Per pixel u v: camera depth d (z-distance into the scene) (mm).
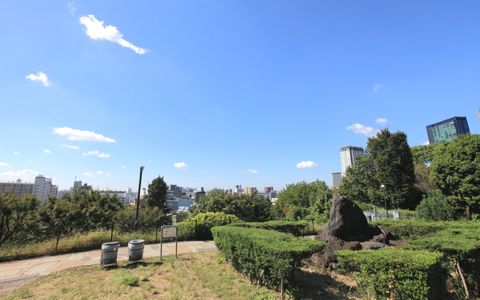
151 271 8062
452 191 19734
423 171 33312
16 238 12547
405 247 6121
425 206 16875
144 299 5848
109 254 8906
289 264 5551
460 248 5363
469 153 19094
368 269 4840
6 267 9258
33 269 8930
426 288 4176
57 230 14086
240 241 7363
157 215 18281
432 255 4715
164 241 14211
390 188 29406
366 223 9688
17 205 12602
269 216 28641
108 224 17391
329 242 8617
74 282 7164
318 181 44469
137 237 14070
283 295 5605
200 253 10758
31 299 5965
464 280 5363
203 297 5898
